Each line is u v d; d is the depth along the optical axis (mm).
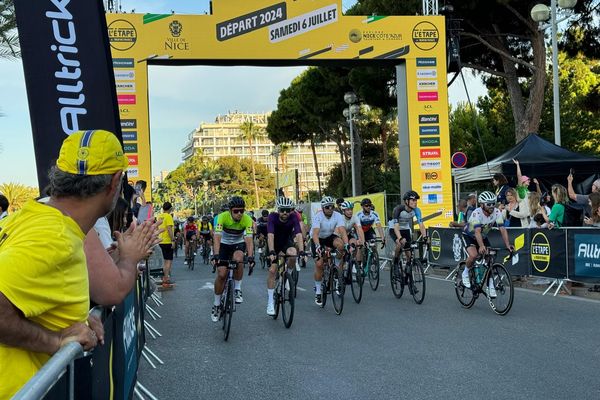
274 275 7652
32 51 4137
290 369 5141
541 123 27062
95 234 2322
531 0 17359
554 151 13383
